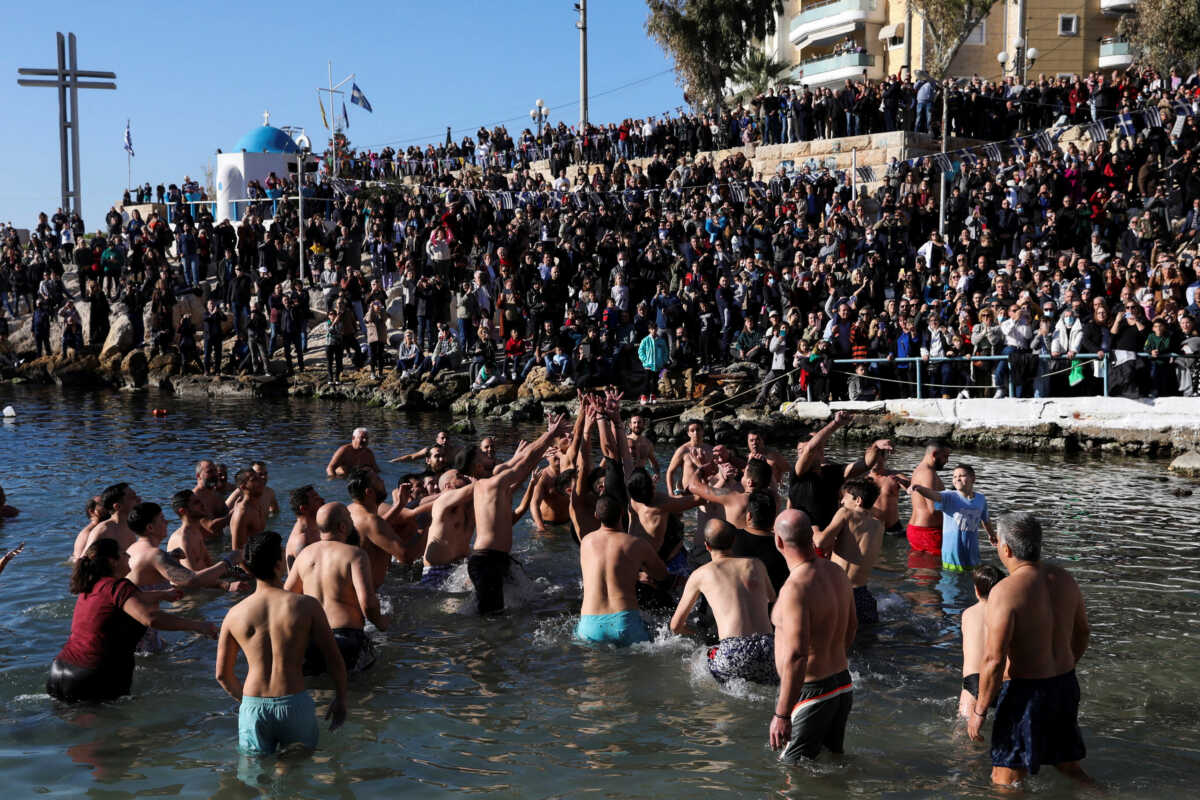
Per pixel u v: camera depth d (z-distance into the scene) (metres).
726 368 22.92
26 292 33.12
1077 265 20.73
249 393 27.25
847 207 25.78
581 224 26.86
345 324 27.20
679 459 11.33
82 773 6.01
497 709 6.98
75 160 44.34
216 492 11.68
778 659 5.94
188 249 31.30
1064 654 5.57
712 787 5.80
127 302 30.25
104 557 7.30
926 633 8.54
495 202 30.48
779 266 24.17
